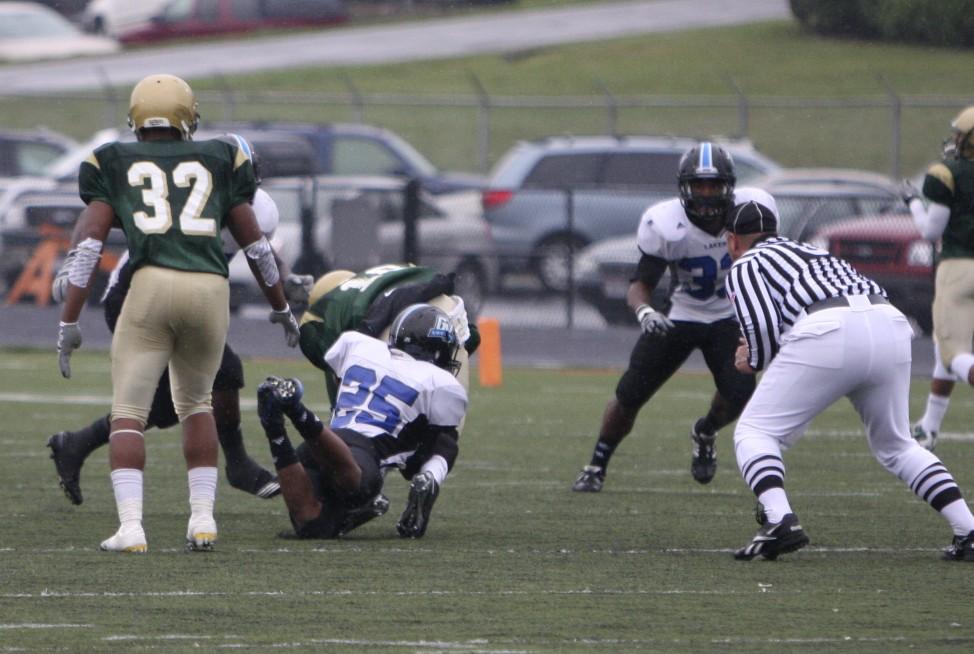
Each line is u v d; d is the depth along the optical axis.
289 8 147.38
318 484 24.61
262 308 67.75
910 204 35.56
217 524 26.20
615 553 23.56
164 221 21.98
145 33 140.62
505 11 156.50
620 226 72.50
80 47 137.00
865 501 29.78
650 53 135.38
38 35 137.62
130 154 22.30
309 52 142.62
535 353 65.81
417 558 22.78
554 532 25.72
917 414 46.56
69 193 69.56
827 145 116.50
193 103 22.98
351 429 24.30
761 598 19.94
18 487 30.47
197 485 23.05
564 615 18.73
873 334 22.36
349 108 131.50
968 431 41.94
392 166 89.62
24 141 95.56
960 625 18.33
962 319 34.69
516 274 68.19
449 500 29.59
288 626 17.91
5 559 22.16
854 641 17.45
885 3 102.56
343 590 20.12
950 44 100.75
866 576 21.64
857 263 61.66
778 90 120.62
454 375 25.58
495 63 139.12
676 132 123.62
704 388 55.28
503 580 21.06
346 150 89.38
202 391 22.98
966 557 22.86
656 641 17.38
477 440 39.91
